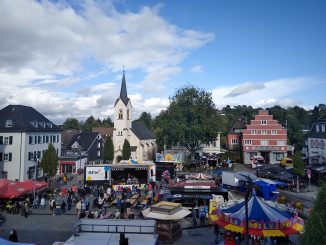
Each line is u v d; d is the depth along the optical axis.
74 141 75.38
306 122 124.38
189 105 67.06
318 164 45.66
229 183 39.94
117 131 79.31
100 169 42.12
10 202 30.41
